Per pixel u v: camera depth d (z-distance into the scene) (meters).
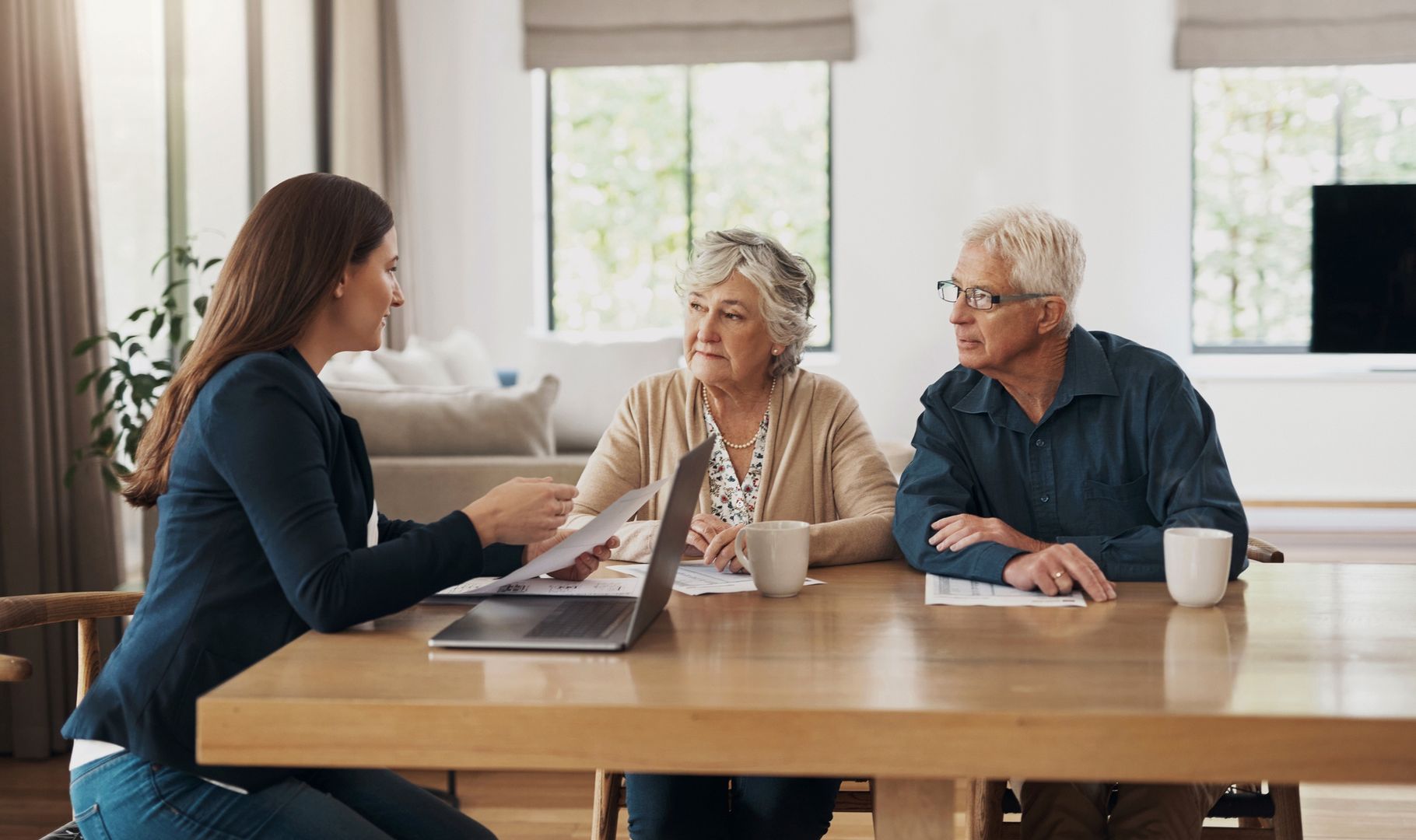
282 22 5.45
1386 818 2.79
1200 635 1.35
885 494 2.03
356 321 1.57
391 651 1.30
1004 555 1.64
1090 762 1.05
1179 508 1.77
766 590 1.58
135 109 4.43
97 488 3.36
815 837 1.74
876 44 6.69
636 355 5.53
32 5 3.24
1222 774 1.04
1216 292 6.81
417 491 3.27
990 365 1.90
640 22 6.66
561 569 1.70
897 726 1.06
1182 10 6.41
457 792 3.01
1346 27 6.35
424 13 6.75
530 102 6.80
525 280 6.87
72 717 1.39
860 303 6.82
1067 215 6.60
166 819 1.34
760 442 2.11
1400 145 6.61
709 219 7.10
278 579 1.40
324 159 5.89
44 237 3.27
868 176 6.75
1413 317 6.01
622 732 1.08
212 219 4.92
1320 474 6.25
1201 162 6.75
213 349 1.47
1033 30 6.57
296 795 1.36
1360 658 1.25
